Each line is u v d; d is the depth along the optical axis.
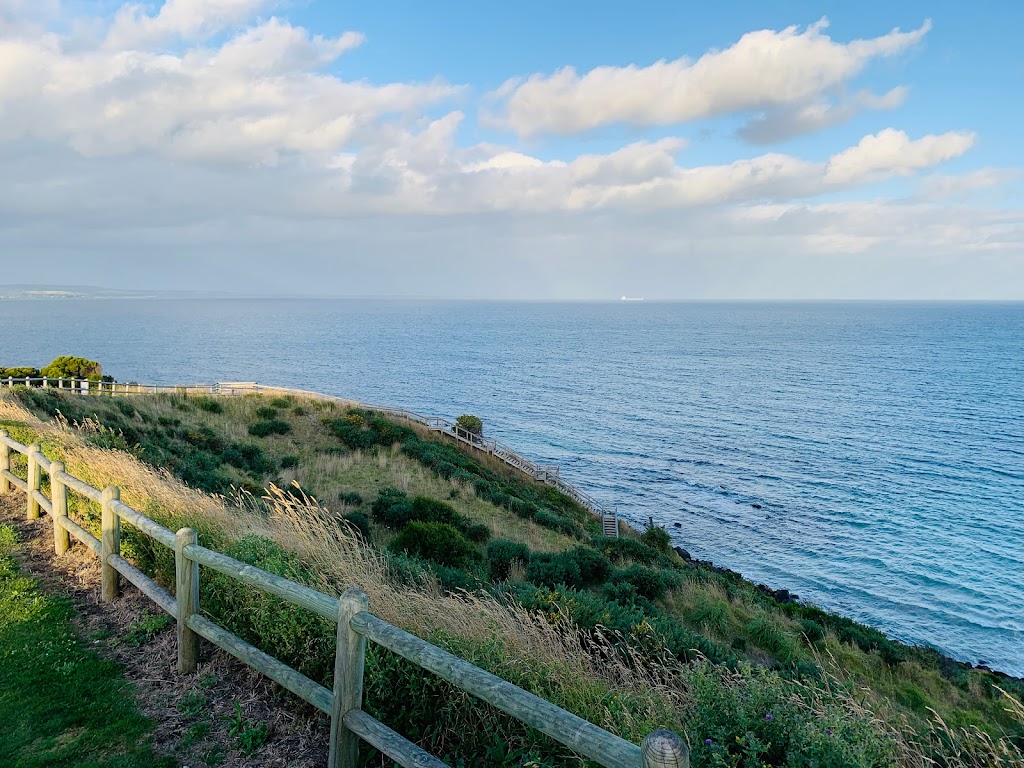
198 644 4.54
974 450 55.66
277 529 6.88
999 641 25.62
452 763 3.49
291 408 31.86
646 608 13.73
